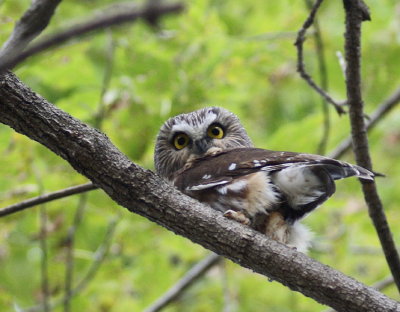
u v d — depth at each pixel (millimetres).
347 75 7484
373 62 12617
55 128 6246
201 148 9156
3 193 11070
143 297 12383
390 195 13406
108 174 6312
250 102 14102
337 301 6027
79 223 11945
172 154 9406
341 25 12641
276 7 13422
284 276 6172
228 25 14141
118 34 11852
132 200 6367
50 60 11703
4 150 10867
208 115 9438
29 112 6191
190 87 11414
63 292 12047
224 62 11859
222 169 7547
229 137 9469
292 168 7113
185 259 12906
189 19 11727
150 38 11758
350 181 12719
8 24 9742
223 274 12211
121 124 11344
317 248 11914
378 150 14133
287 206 7375
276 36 11961
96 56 12312
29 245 12031
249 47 11820
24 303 12219
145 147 11352
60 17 12156
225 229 6297
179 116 9664
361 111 7578
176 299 12711
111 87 11727
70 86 12469
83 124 6383
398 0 13430
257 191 7262
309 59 12789
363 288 6020
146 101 11414
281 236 7301
